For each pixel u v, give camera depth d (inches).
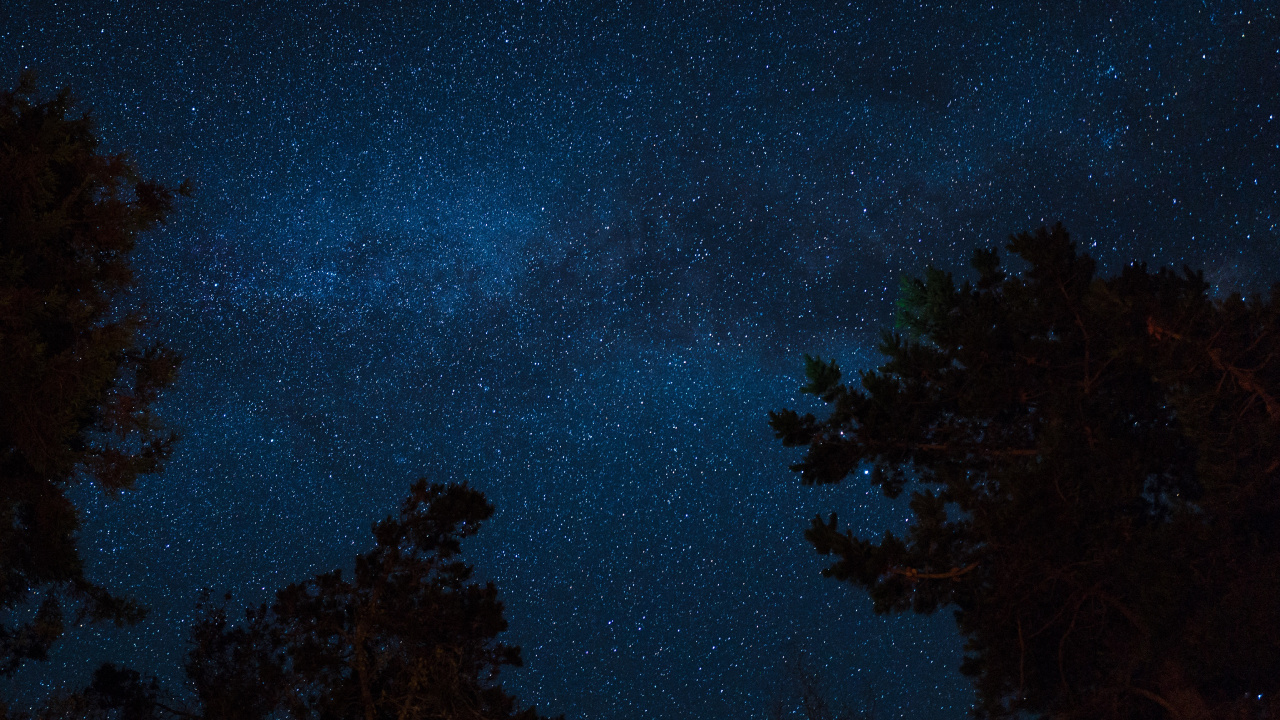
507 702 429.1
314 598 427.8
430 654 413.1
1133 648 366.9
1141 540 354.9
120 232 354.9
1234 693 357.7
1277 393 366.3
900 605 385.4
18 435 318.7
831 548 383.2
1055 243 426.6
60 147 333.7
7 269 314.3
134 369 372.5
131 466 353.4
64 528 346.6
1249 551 351.6
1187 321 380.5
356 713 418.6
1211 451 364.8
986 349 415.2
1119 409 409.1
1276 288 374.9
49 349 334.0
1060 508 360.5
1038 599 373.7
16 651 422.6
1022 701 386.6
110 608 395.5
